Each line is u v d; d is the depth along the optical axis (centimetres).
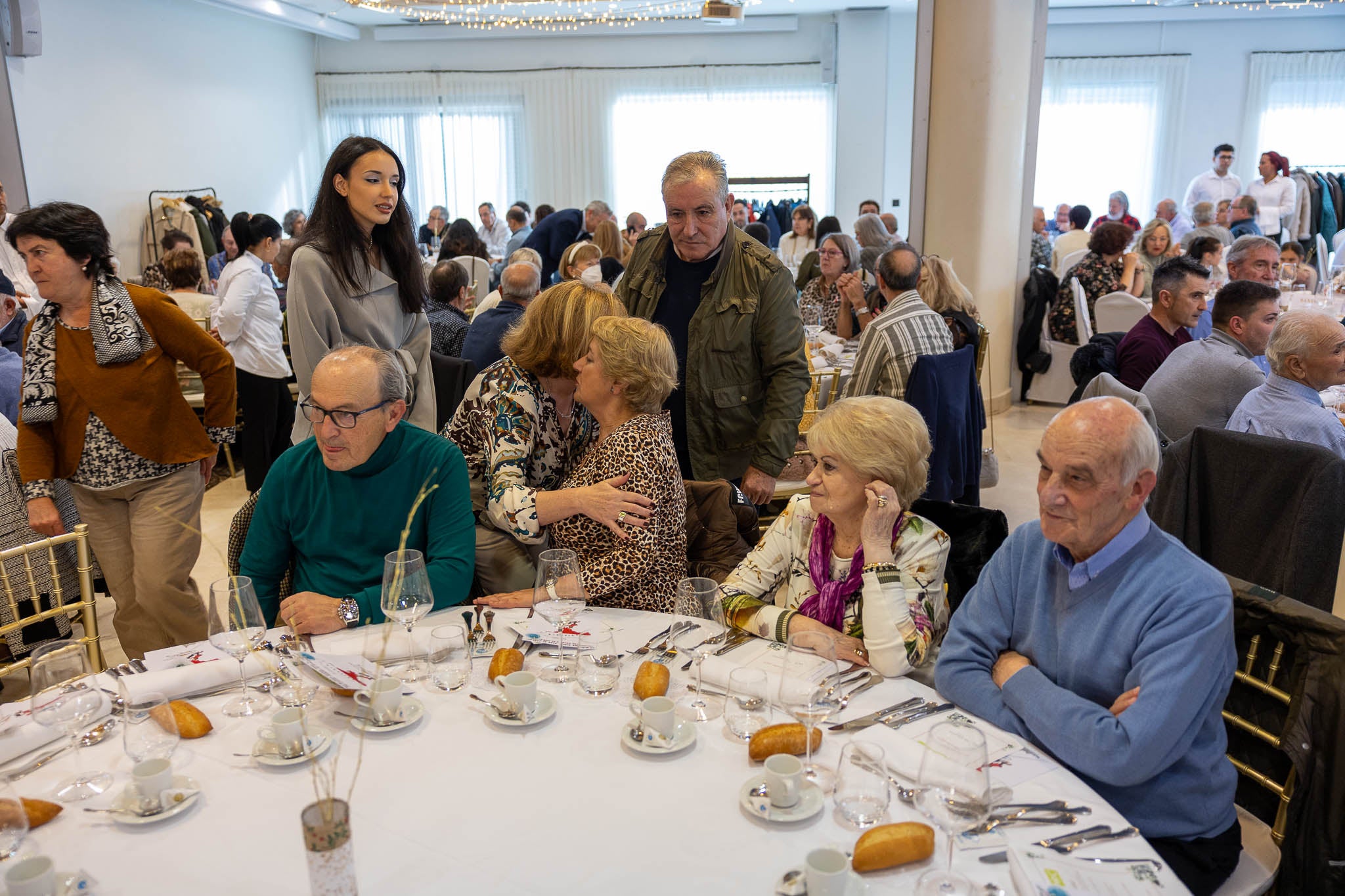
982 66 565
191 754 131
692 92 1230
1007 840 111
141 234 901
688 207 251
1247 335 310
